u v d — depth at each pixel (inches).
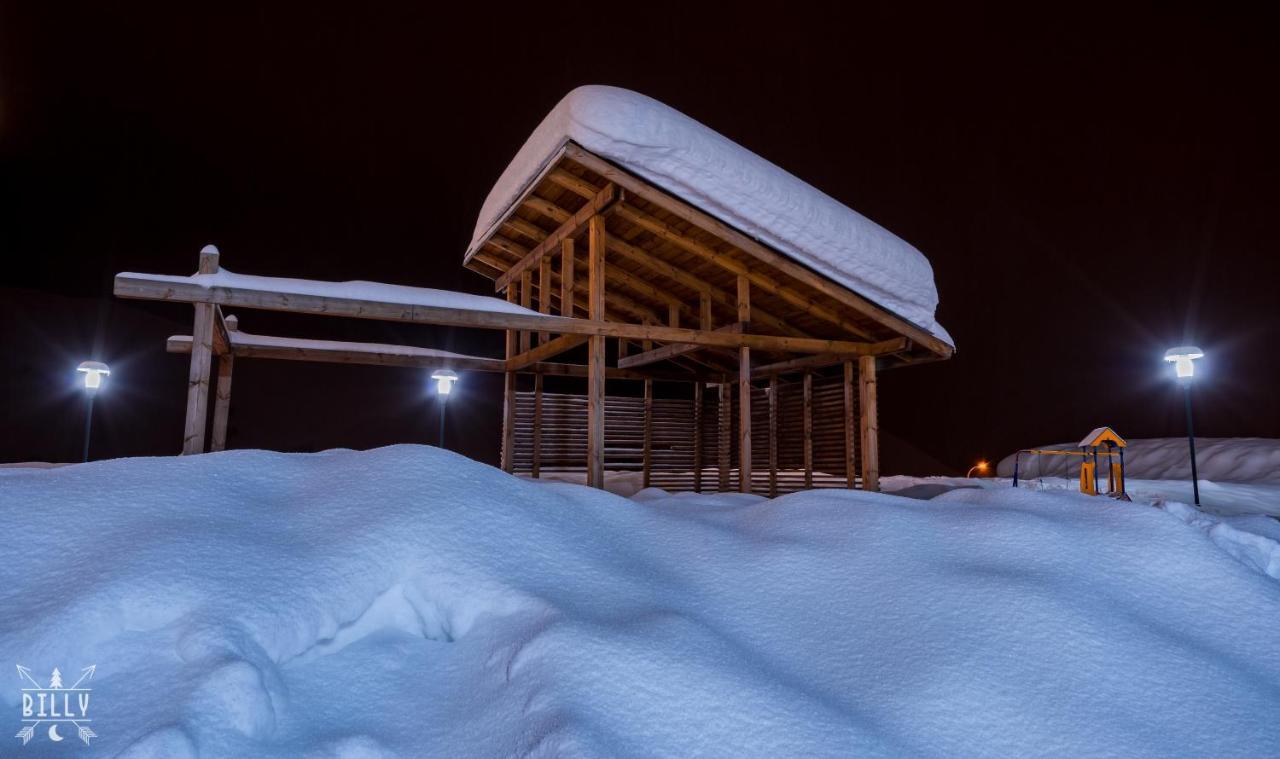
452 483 177.8
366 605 136.1
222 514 152.6
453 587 141.6
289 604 124.7
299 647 122.3
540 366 506.0
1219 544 226.5
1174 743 115.5
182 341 374.9
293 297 271.0
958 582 158.1
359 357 425.4
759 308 417.7
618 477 530.9
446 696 120.3
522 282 440.8
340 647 129.6
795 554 175.3
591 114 286.8
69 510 143.8
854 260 337.1
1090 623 143.3
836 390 494.3
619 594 151.3
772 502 219.6
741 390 362.0
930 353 395.9
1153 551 177.5
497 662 123.6
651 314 469.4
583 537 178.1
